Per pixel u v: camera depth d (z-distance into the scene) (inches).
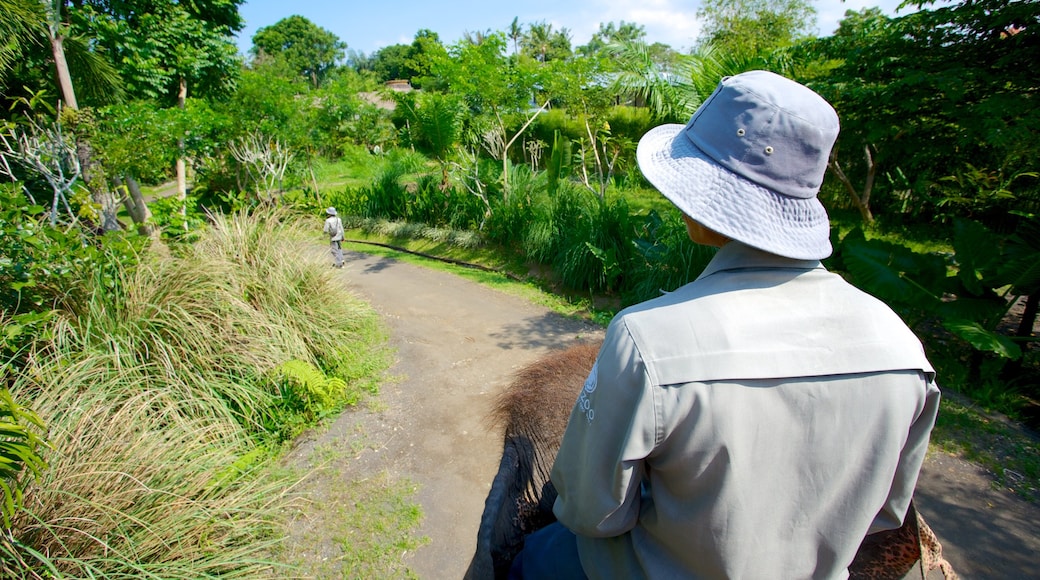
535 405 77.4
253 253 244.2
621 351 34.8
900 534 52.2
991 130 211.9
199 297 200.1
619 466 34.4
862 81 273.9
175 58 513.0
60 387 140.6
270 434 184.1
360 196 598.2
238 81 646.5
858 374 33.4
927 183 385.4
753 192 36.1
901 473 40.4
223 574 122.1
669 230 317.1
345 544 142.2
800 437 33.3
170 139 411.8
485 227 460.1
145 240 208.8
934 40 244.1
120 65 445.4
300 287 250.1
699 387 32.1
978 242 219.5
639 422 33.0
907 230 439.8
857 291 37.1
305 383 189.6
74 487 116.4
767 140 35.6
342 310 262.5
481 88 476.4
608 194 503.8
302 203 531.2
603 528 39.2
